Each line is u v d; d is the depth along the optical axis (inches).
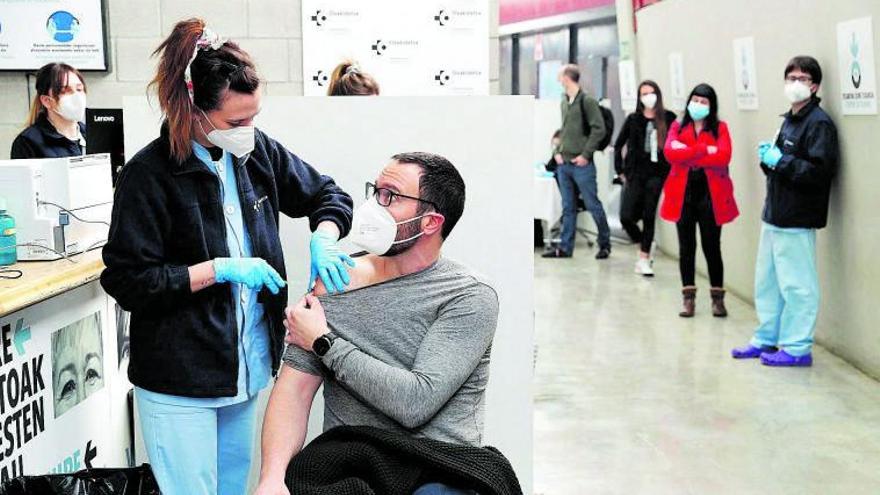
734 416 200.1
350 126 124.6
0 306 89.0
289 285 125.4
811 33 246.2
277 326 101.7
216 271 92.1
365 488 79.4
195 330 94.3
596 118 389.7
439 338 85.4
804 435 188.4
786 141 226.7
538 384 224.1
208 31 91.7
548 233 406.0
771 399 210.7
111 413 124.2
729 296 321.1
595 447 182.7
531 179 126.0
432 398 83.0
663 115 351.6
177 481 96.1
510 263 127.1
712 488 163.2
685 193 284.0
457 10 213.3
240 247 98.3
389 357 86.5
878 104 211.3
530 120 125.0
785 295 233.5
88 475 96.3
